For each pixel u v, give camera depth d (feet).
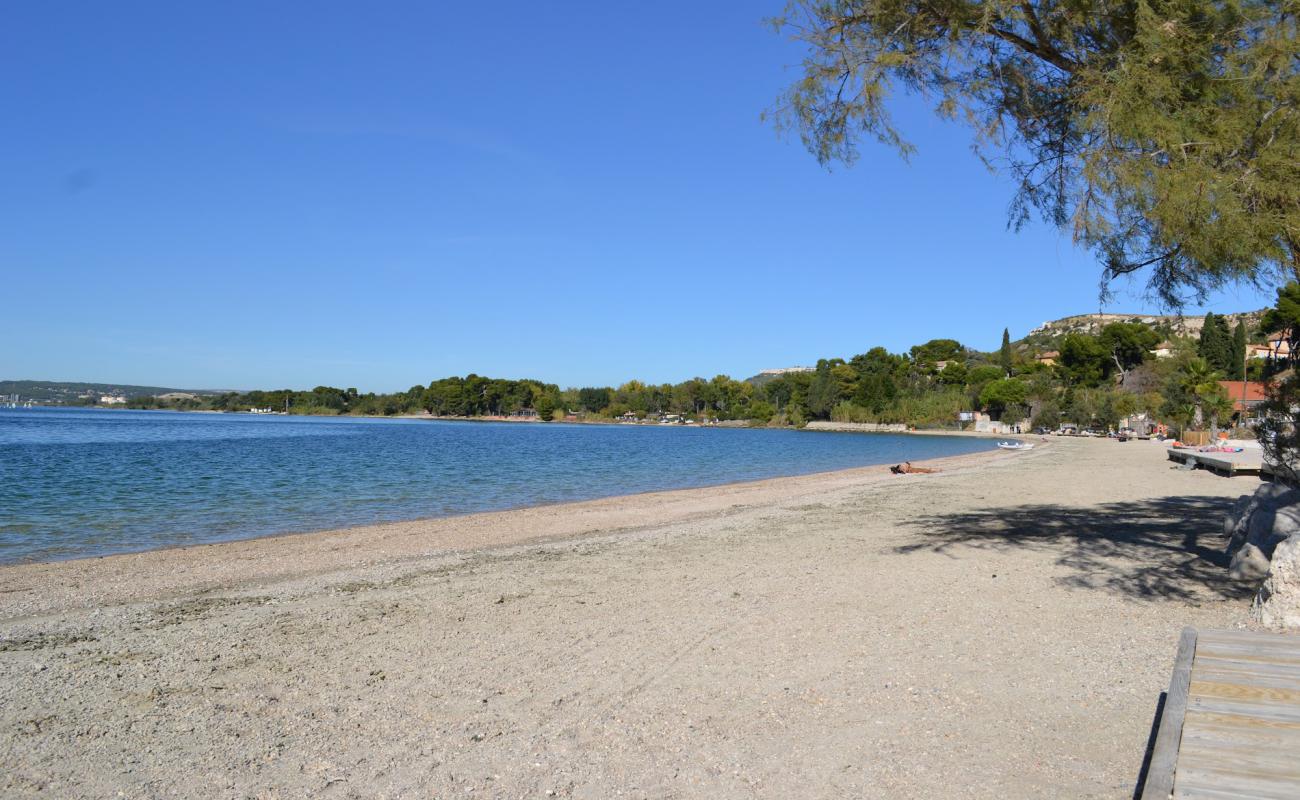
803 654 22.56
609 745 16.52
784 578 33.96
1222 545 38.32
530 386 627.05
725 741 16.58
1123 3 26.13
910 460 157.17
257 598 32.71
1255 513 32.96
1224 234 22.97
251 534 55.88
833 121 30.68
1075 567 34.45
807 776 14.88
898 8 29.43
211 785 14.96
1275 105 24.26
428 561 42.24
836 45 30.12
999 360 462.19
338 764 15.80
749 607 28.55
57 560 45.03
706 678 20.65
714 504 72.74
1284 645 14.73
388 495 84.89
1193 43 24.90
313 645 24.73
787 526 53.11
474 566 39.65
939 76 30.12
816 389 448.24
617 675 21.09
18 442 191.62
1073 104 28.68
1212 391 209.46
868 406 421.18
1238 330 264.72
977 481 90.43
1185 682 12.87
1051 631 24.23
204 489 89.25
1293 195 22.74
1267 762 10.46
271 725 17.98
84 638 26.30
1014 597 29.04
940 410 384.27
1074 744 15.98
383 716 18.40
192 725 18.04
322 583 35.96
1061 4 26.99
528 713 18.43
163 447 177.47
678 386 573.74
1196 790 9.92
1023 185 32.37
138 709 19.17
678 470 129.70
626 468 133.08
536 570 37.86
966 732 16.75
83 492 84.58
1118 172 24.86
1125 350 343.67
